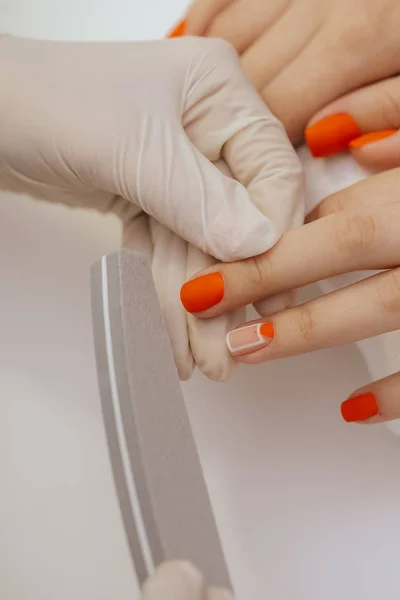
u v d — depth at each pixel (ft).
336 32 1.24
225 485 1.23
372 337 1.17
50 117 1.11
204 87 1.15
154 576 0.88
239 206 1.12
